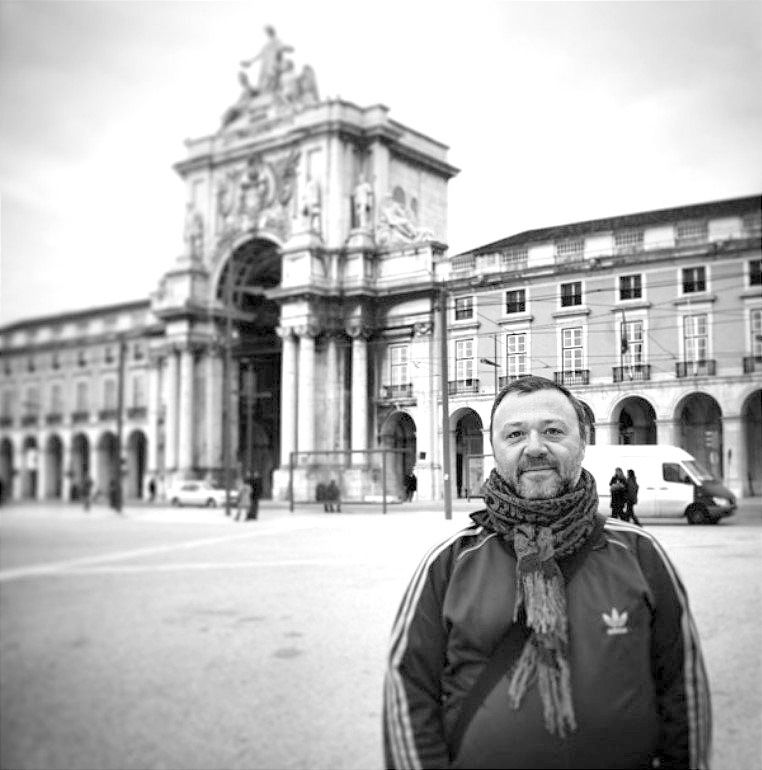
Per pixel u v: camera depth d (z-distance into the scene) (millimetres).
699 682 2395
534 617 2377
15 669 3775
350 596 3846
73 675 3793
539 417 2592
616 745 2324
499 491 2605
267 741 3398
